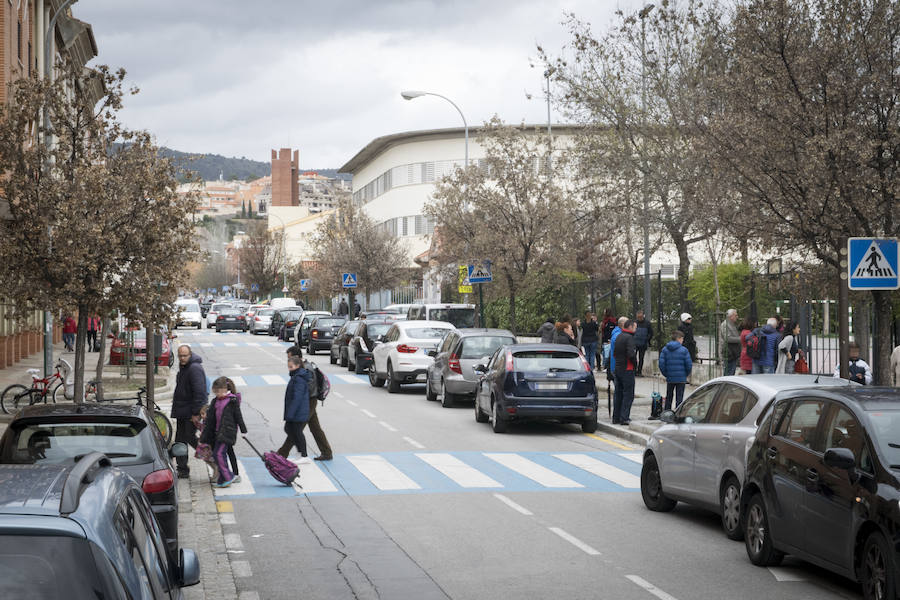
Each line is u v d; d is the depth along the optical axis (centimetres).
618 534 1108
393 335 2897
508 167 3297
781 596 844
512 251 3222
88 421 890
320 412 2364
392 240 6775
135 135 1786
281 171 18525
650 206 3172
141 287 1702
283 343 5781
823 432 871
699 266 3497
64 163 1767
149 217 1730
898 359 1812
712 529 1138
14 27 3244
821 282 1830
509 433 2016
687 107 2705
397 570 944
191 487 1419
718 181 1927
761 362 2189
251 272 11494
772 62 1694
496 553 1014
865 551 779
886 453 784
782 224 1734
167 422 1328
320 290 7362
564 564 966
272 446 1827
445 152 7844
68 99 1831
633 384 2055
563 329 2686
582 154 3306
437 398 2688
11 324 3722
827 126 1633
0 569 339
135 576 371
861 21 1650
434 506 1274
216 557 995
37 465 434
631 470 1571
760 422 1029
